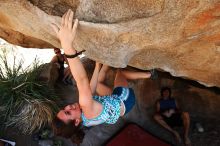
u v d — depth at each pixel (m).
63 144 6.45
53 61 7.22
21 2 3.00
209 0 2.85
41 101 6.21
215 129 6.91
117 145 6.52
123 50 3.29
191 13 2.97
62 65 7.28
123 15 3.00
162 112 6.75
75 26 2.68
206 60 3.81
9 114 6.36
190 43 3.48
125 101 3.14
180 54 3.67
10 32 5.69
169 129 6.75
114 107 2.95
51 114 6.25
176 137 6.70
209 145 6.69
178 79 6.68
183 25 3.09
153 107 7.01
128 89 3.27
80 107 2.84
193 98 6.86
